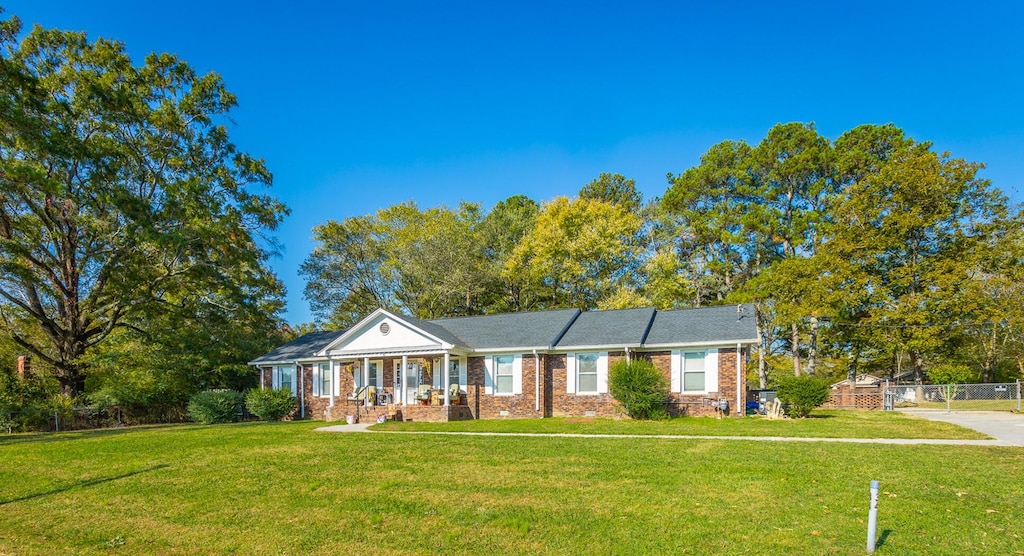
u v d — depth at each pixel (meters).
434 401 23.28
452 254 41.09
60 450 14.84
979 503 8.02
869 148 36.72
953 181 30.83
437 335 23.55
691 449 12.83
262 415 25.72
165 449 14.52
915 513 7.57
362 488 9.59
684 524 7.29
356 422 22.38
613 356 22.38
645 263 40.19
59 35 24.55
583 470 10.67
